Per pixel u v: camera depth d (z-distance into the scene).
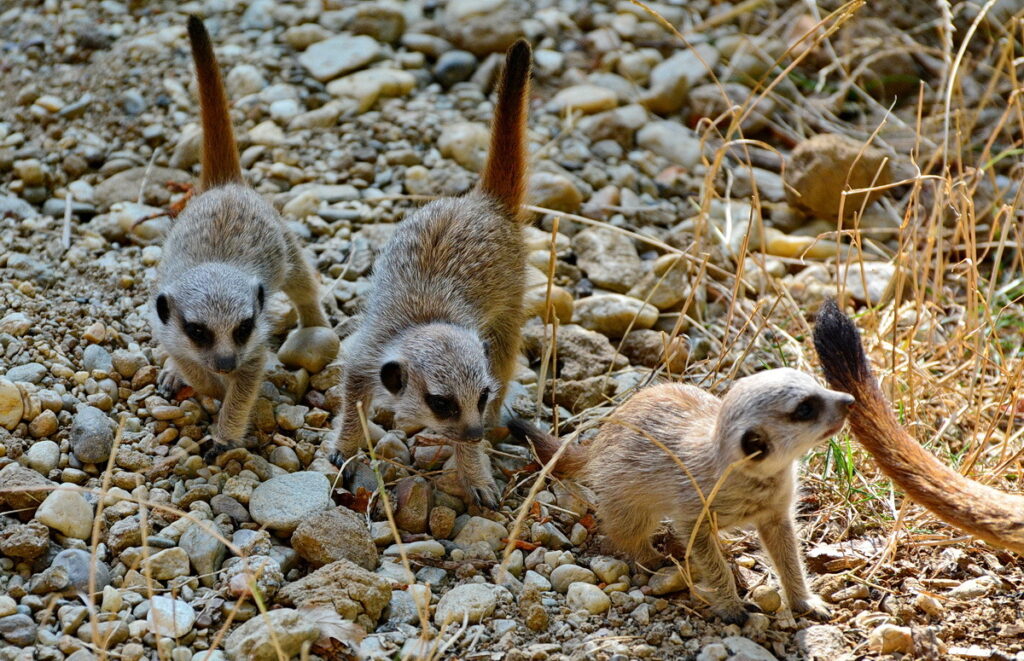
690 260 8.45
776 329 8.16
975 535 5.55
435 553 6.22
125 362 7.26
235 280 6.97
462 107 10.48
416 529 6.46
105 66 10.44
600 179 9.83
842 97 10.79
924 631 5.52
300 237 8.90
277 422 7.18
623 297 8.43
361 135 9.98
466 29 11.02
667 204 9.79
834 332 5.93
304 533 6.02
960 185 8.16
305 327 7.93
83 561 5.75
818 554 6.25
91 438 6.52
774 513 5.74
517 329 7.67
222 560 6.06
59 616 5.52
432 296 7.09
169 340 6.96
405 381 6.75
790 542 5.83
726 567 5.76
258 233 7.49
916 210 7.83
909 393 7.29
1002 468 6.59
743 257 7.55
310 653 5.40
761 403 5.30
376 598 5.67
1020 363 7.09
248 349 6.84
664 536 6.52
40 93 10.10
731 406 5.43
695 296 8.53
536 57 11.04
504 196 7.69
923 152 10.17
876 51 11.05
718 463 5.53
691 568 6.03
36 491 5.98
